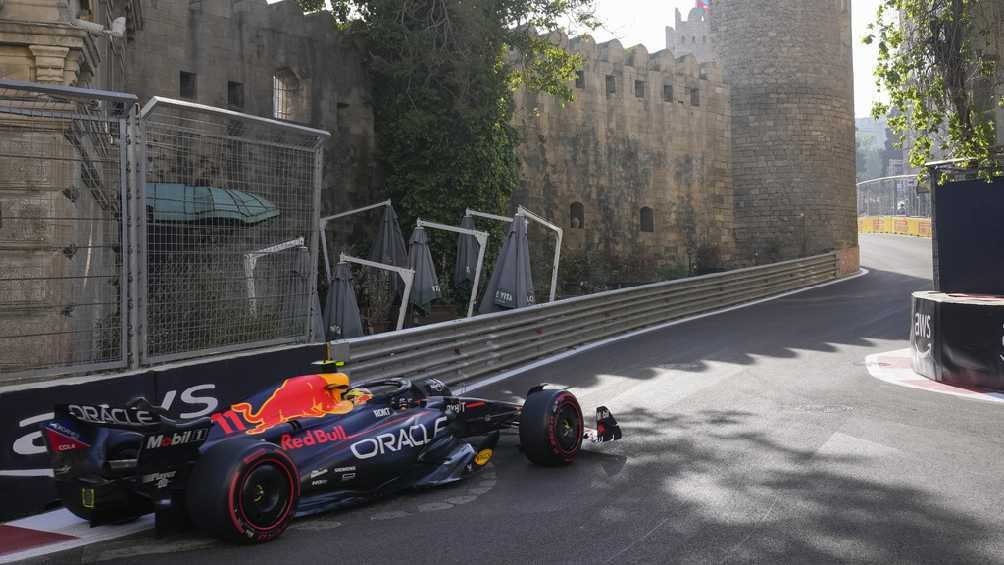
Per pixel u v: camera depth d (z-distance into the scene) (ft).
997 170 43.16
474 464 21.40
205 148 22.31
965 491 18.66
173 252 21.83
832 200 123.34
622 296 55.83
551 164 100.27
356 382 30.60
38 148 21.30
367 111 77.30
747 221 121.80
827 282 99.04
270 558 15.10
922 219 196.44
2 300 20.76
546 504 18.35
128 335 20.72
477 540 15.98
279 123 23.72
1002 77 45.11
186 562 14.96
